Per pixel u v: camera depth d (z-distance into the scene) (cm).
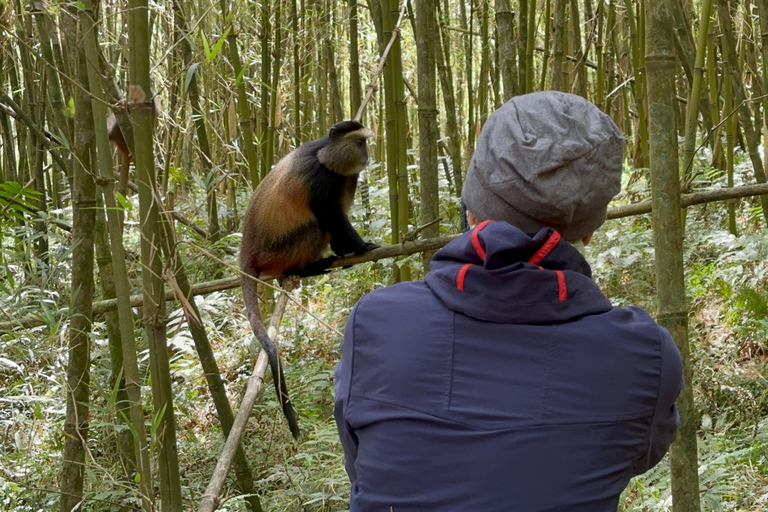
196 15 415
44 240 617
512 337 139
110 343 401
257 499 386
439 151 791
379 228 647
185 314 234
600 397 136
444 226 629
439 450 135
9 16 347
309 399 510
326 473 400
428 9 402
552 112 149
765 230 565
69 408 331
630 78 753
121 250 229
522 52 522
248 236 486
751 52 745
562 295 140
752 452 386
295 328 612
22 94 743
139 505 369
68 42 349
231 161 641
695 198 365
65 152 516
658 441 150
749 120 553
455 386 138
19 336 386
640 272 577
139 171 219
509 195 148
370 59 953
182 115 545
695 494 225
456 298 142
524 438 133
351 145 473
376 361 144
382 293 153
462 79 928
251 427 508
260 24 562
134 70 215
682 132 801
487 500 131
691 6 753
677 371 144
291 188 470
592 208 151
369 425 142
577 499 131
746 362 502
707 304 579
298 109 677
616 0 770
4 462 434
